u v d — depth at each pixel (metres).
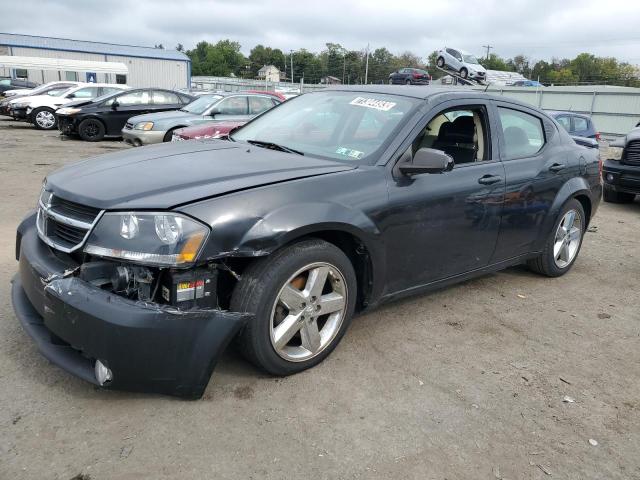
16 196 7.55
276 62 137.88
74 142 15.57
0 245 5.14
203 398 2.86
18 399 2.75
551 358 3.61
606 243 6.73
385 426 2.75
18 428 2.54
